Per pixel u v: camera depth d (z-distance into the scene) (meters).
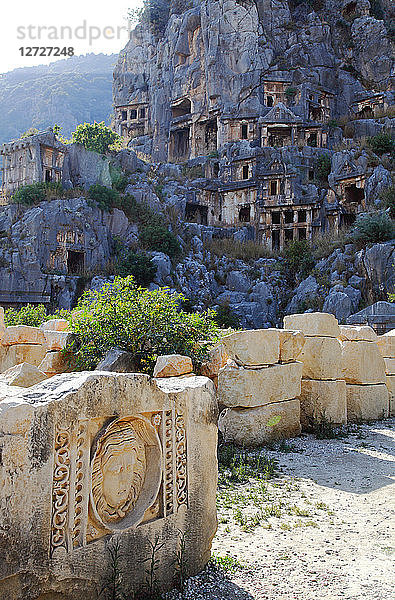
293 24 61.59
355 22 63.34
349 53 62.84
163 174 51.41
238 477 7.34
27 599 3.18
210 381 4.93
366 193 43.66
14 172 42.28
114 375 3.90
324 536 5.39
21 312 15.71
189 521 4.43
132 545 3.89
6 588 3.10
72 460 3.51
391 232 37.09
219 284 43.06
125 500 3.98
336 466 8.13
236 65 57.56
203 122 60.94
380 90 59.38
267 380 9.41
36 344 9.69
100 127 48.28
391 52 60.88
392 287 33.69
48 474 3.35
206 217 52.94
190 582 4.26
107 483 3.82
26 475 3.22
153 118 66.81
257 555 4.91
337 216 45.59
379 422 12.28
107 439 3.86
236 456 8.45
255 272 43.25
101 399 3.75
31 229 35.31
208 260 44.12
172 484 4.29
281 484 7.14
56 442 3.43
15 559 3.12
